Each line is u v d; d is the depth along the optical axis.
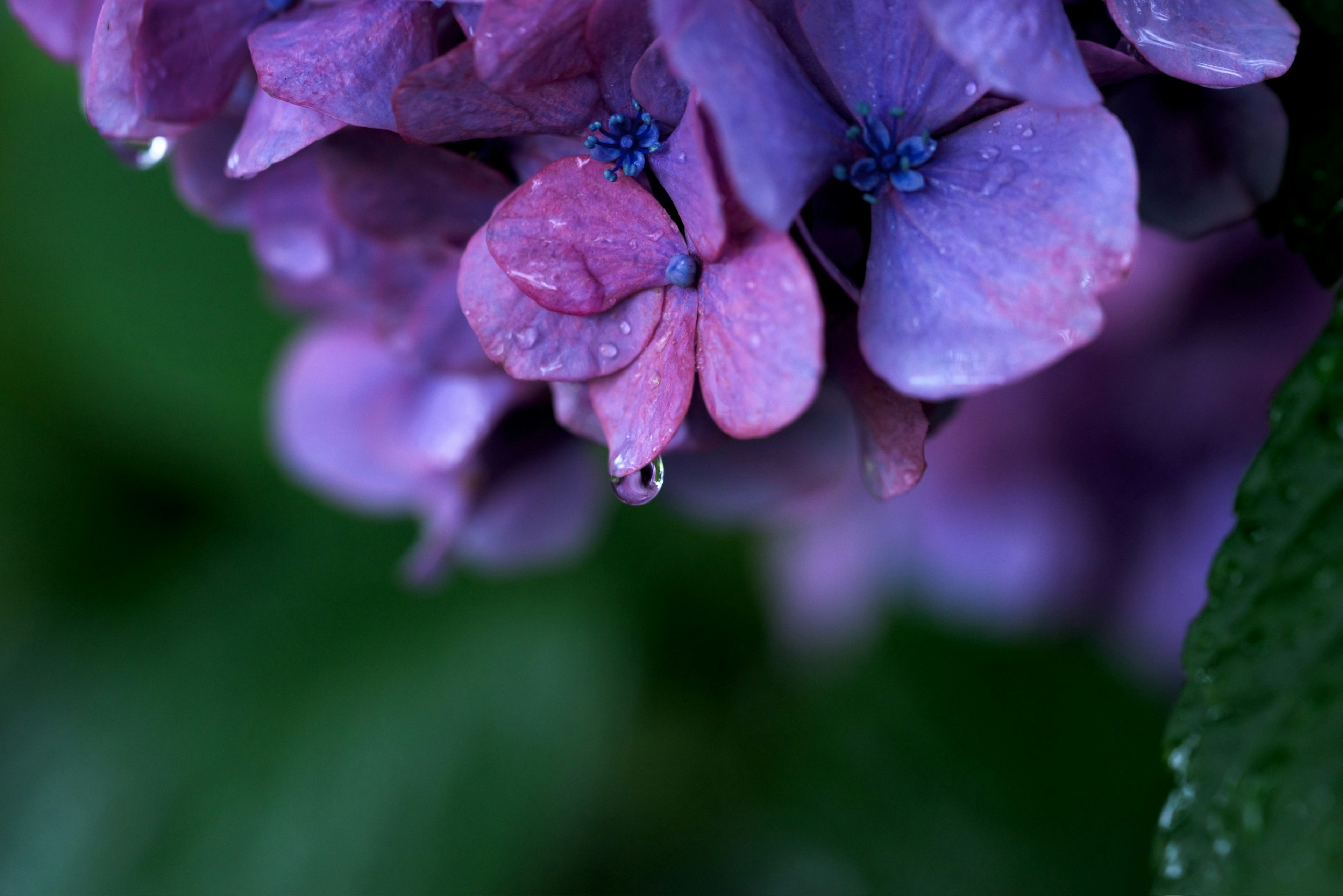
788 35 0.29
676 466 0.35
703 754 0.49
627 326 0.30
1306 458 0.29
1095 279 0.29
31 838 0.47
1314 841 0.28
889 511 0.43
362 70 0.30
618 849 0.50
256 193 0.33
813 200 0.30
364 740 0.48
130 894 0.46
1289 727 0.29
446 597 0.50
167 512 0.53
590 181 0.29
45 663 0.50
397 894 0.46
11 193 0.48
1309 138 0.31
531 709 0.48
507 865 0.46
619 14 0.29
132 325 0.49
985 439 0.40
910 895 0.46
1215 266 0.37
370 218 0.31
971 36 0.28
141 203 0.48
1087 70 0.30
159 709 0.49
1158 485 0.39
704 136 0.28
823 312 0.30
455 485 0.37
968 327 0.29
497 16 0.29
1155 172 0.31
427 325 0.33
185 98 0.31
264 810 0.47
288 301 0.38
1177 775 0.29
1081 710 0.46
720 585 0.49
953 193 0.29
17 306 0.49
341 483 0.39
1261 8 0.30
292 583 0.51
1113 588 0.40
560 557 0.38
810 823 0.48
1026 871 0.45
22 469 0.50
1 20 0.46
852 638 0.46
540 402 0.35
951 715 0.47
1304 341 0.37
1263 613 0.29
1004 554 0.40
